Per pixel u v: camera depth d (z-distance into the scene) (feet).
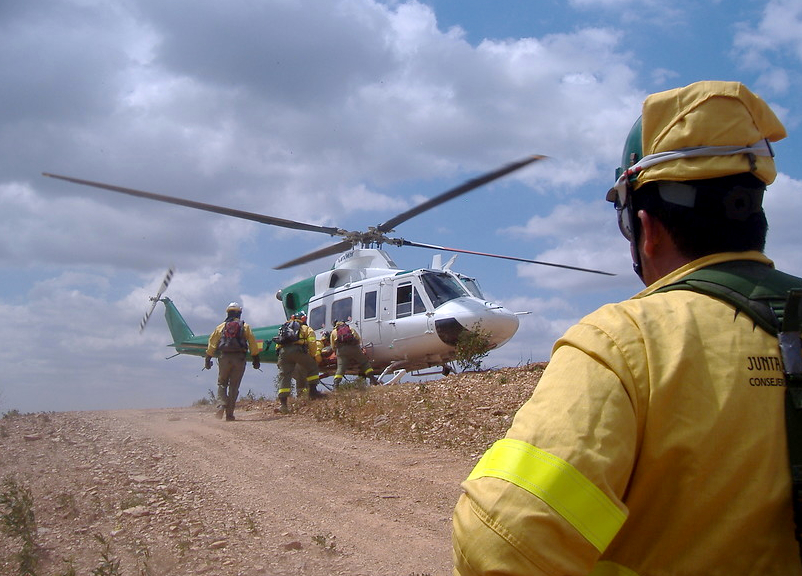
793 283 4.55
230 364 37.47
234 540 17.35
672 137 4.71
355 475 24.09
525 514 3.65
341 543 17.51
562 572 3.60
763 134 4.92
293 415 37.58
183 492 21.39
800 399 3.97
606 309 4.53
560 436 3.86
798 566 3.80
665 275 4.86
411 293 47.98
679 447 3.94
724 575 3.87
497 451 4.03
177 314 66.49
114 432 30.71
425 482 23.15
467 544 3.76
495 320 46.32
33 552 16.10
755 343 4.16
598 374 4.07
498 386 34.96
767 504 3.86
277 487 22.53
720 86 4.69
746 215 4.73
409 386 38.78
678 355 4.09
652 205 4.92
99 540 16.02
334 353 49.14
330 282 53.31
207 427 33.81
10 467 23.80
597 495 3.73
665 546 4.00
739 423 3.95
